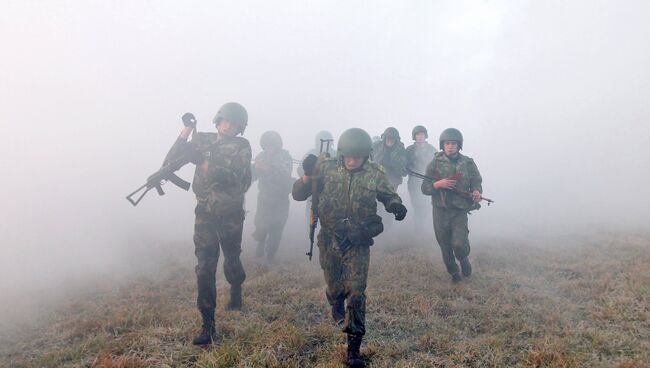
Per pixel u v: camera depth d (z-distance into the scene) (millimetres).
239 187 3855
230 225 3857
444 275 5148
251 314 3975
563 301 4094
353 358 2953
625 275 4590
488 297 4352
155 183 3764
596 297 4078
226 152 3785
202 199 3740
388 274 5117
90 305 4230
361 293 3051
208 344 3275
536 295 4285
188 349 3195
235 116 3838
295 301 4246
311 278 5082
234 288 4098
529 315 3809
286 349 3172
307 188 3559
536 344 3180
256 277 5172
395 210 3064
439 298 4309
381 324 3748
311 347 3312
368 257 3205
